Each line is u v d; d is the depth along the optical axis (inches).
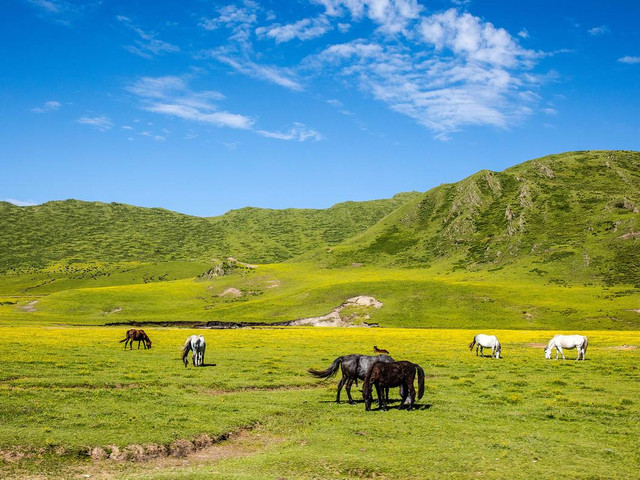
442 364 1360.7
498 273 5969.5
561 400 858.1
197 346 1226.6
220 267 7017.7
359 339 2268.7
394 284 5113.2
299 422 717.9
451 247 7593.5
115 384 923.4
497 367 1317.7
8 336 1955.0
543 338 2454.5
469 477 497.7
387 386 799.1
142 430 630.5
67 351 1435.8
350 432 658.8
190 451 598.5
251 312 4692.4
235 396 872.3
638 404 829.8
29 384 860.6
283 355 1525.6
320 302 4761.3
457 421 721.6
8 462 518.3
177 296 5836.6
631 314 3868.1
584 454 573.9
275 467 531.5
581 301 4377.5
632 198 7239.2
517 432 661.9
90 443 575.8
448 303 4473.4
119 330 2893.7
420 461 543.2
